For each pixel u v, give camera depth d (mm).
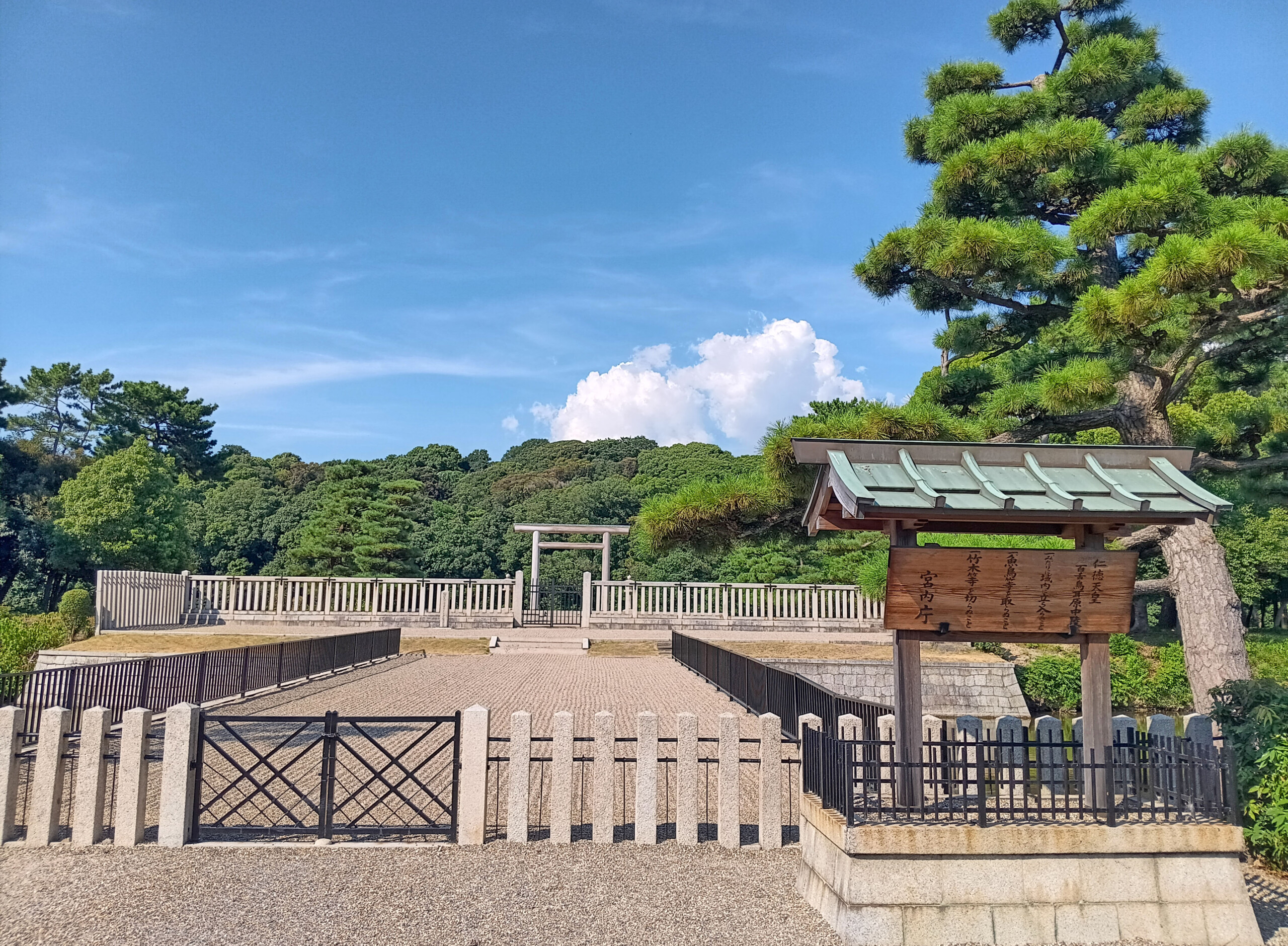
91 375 51688
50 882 5719
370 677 17516
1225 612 12461
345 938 4902
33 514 41844
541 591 29453
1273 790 6582
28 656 18516
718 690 15523
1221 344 13047
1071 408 11211
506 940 4922
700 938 4945
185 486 46438
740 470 58531
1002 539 16844
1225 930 4918
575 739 6848
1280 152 12172
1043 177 12922
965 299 14406
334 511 35500
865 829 4902
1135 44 13477
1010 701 19438
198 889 5633
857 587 26328
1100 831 4953
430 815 7395
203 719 6809
